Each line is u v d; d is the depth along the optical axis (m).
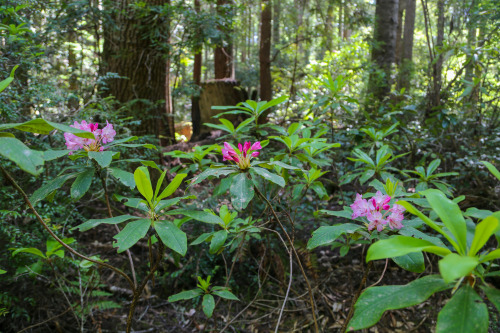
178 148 4.92
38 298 2.44
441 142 3.70
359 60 6.02
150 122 4.46
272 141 3.77
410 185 3.06
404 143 3.75
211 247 1.62
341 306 2.71
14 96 2.28
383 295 0.84
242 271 3.06
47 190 1.23
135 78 4.32
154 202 1.21
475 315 0.71
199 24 4.16
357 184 3.80
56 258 2.23
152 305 2.84
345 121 3.74
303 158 1.88
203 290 1.82
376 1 6.29
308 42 6.64
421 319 2.59
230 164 1.50
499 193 3.11
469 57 3.59
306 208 3.13
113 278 2.99
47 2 3.31
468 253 0.77
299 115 4.52
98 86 3.85
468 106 3.75
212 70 12.45
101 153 1.18
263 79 6.62
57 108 2.91
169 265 3.08
